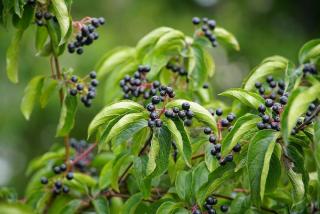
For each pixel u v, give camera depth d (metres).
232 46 4.98
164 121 3.73
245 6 12.23
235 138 3.55
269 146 3.43
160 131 3.74
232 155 3.78
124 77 4.59
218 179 3.77
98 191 4.51
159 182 4.45
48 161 5.04
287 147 3.69
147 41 4.71
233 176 3.84
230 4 12.25
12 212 2.73
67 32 4.11
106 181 4.40
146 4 11.79
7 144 10.34
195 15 12.05
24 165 10.67
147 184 3.89
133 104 3.83
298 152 3.68
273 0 12.41
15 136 10.26
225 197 4.16
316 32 12.36
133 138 3.93
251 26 12.07
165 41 4.54
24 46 10.18
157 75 4.77
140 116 3.70
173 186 4.27
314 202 4.13
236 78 11.35
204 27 4.84
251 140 3.51
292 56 11.79
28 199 4.72
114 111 3.81
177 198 4.16
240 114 4.42
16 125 10.16
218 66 11.34
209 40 4.84
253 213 3.99
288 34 12.22
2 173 10.74
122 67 4.85
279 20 12.41
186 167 4.22
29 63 10.19
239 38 11.64
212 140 3.79
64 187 4.70
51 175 5.04
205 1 12.25
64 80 4.52
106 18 11.45
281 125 3.26
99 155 5.11
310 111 3.87
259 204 3.53
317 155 3.38
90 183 4.64
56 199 4.85
